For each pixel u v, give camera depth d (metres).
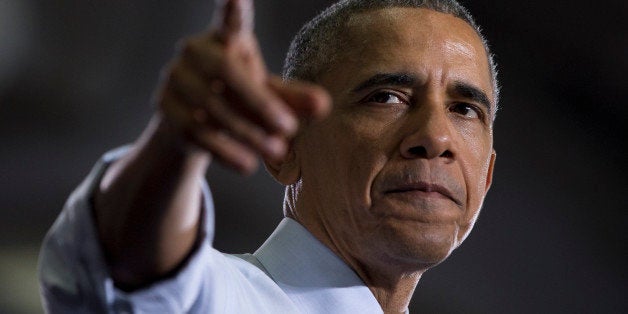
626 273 13.78
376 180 4.41
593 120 14.38
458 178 4.42
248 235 12.50
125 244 2.87
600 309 13.67
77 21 11.81
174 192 2.78
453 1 4.96
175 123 2.44
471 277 13.31
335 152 4.57
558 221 13.87
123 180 2.82
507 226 13.70
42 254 3.01
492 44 14.12
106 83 12.06
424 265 4.45
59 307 3.02
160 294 2.95
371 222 4.40
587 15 13.77
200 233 2.97
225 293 3.49
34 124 11.98
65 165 12.09
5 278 11.90
